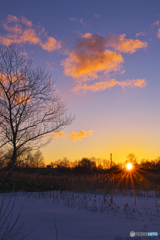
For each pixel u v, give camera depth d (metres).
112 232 4.43
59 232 4.48
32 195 10.64
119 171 25.00
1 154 14.45
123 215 6.16
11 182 13.30
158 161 49.72
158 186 12.65
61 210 6.91
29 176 16.45
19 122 13.88
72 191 12.52
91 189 12.17
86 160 51.16
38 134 14.36
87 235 4.23
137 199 9.44
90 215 6.19
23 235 4.26
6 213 6.41
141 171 25.03
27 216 6.02
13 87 13.84
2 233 4.33
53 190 13.15
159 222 5.23
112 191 11.83
